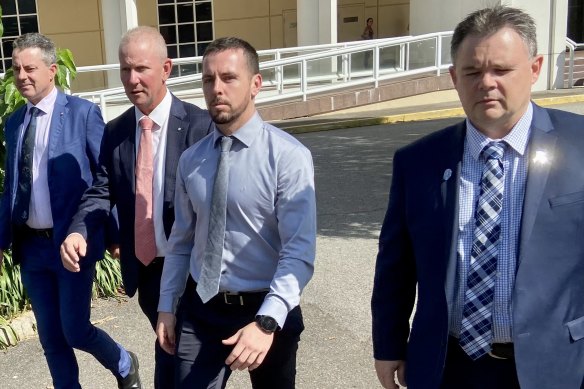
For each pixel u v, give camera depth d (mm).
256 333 2607
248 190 2785
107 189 3539
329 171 10727
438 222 2291
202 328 2908
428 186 2336
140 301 3570
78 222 3449
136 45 3277
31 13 21188
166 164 3371
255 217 2811
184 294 3014
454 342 2322
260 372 3025
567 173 2162
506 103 2131
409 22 22562
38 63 3678
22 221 3730
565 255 2150
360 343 4789
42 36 3756
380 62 17188
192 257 2992
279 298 2664
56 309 3811
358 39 24156
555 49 19000
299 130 15000
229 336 2887
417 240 2352
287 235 2766
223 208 2816
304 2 18984
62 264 3650
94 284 5746
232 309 2873
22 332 5090
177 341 2941
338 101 16719
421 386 2326
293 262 2711
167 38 22250
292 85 16422
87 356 4750
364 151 12312
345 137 14039
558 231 2146
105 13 18266
